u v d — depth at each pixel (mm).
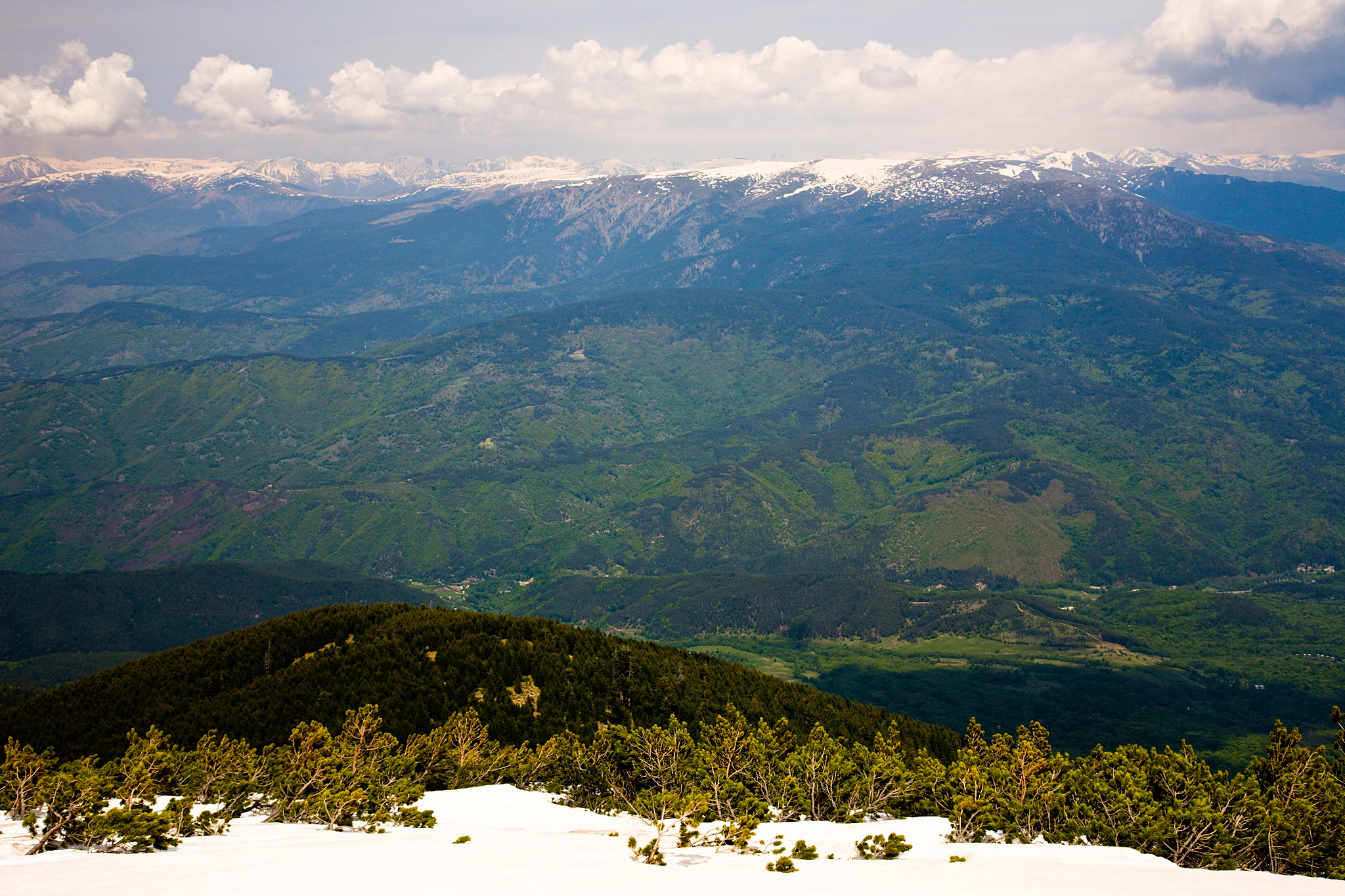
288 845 50094
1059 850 47719
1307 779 62062
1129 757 67625
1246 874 41656
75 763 65188
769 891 37969
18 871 41781
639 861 45688
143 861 44438
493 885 39250
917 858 46656
